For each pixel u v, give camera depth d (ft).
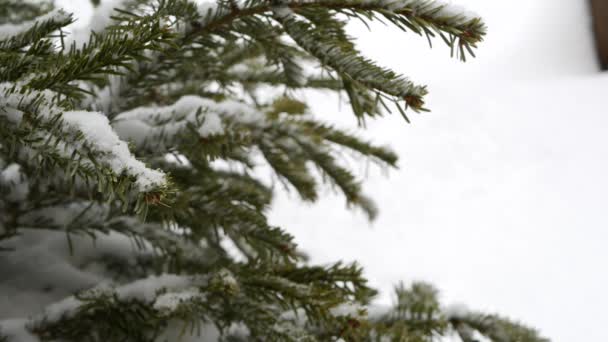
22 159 2.88
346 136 4.57
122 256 4.42
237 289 2.78
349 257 18.12
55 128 1.61
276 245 3.21
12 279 3.98
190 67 3.62
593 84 31.09
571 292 16.31
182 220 3.34
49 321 3.15
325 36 2.48
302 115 4.58
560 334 14.58
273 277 2.94
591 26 34.60
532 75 33.76
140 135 3.25
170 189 1.56
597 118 27.45
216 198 3.33
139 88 3.37
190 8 2.93
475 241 19.24
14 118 1.63
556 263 17.75
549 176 23.25
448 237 19.49
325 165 4.33
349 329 2.80
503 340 4.12
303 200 4.34
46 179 3.10
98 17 2.87
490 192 22.34
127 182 1.49
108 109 3.27
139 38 1.74
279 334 2.99
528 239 19.19
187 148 3.22
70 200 3.52
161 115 3.41
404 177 23.17
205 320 3.30
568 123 27.32
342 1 2.34
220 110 3.70
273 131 4.02
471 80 34.37
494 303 15.98
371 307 4.02
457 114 28.68
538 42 36.14
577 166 23.79
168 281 3.11
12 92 1.63
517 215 20.72
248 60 4.95
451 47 2.07
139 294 3.06
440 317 3.96
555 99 29.73
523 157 24.90
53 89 1.86
